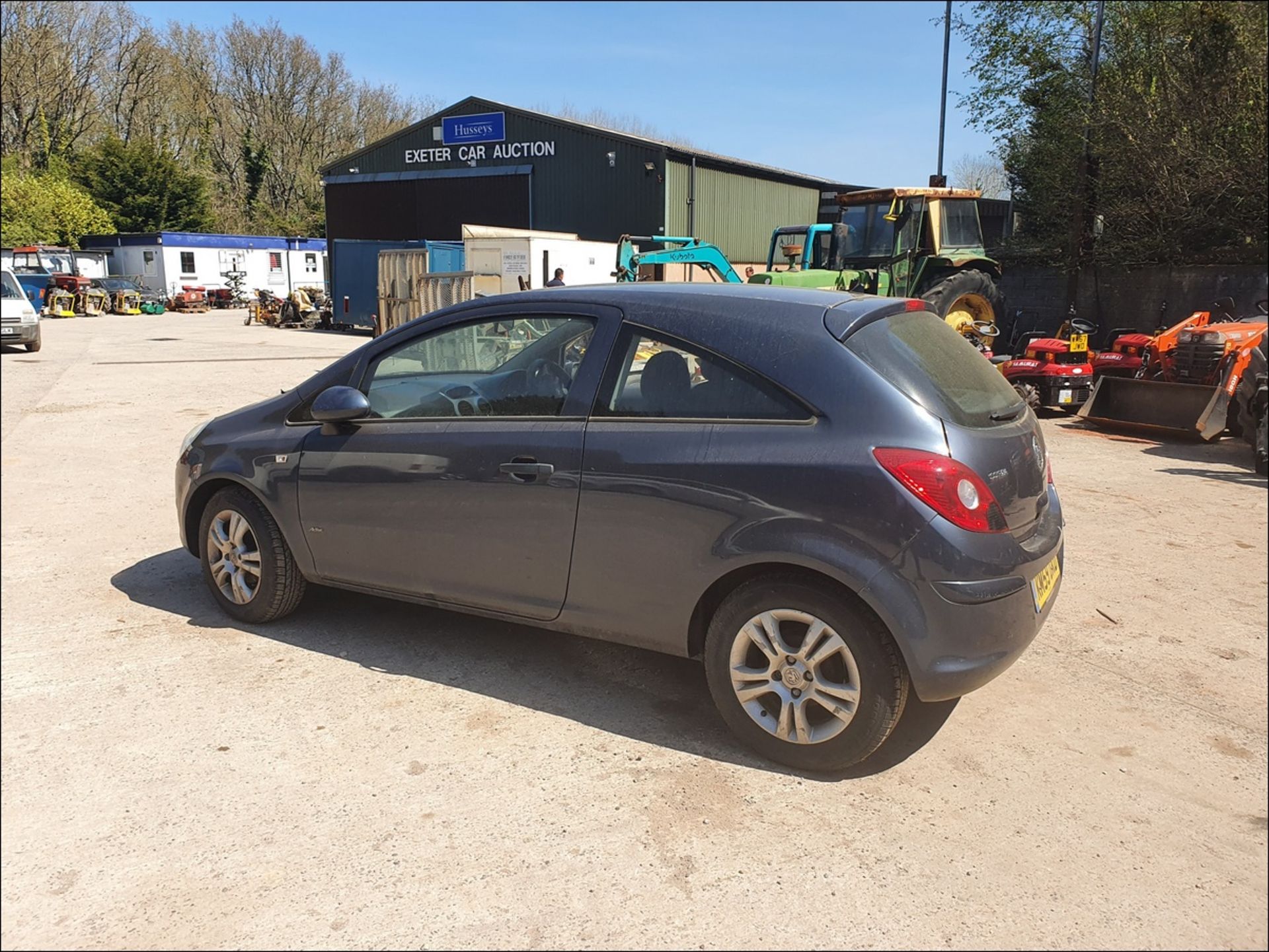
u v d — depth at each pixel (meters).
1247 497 7.00
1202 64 13.24
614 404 3.38
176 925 2.41
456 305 3.89
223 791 3.00
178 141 60.25
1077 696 3.72
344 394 3.85
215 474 4.30
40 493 7.00
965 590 2.84
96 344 21.86
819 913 2.45
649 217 24.58
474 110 27.09
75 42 55.94
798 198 31.14
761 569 3.14
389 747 3.27
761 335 3.19
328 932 2.38
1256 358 8.63
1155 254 14.23
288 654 4.05
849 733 3.00
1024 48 15.34
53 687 3.72
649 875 2.60
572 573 3.44
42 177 51.44
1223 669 3.98
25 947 2.33
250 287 46.12
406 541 3.82
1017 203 16.91
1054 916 2.45
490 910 2.46
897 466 2.86
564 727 3.43
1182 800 3.00
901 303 3.46
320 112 62.34
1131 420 9.99
